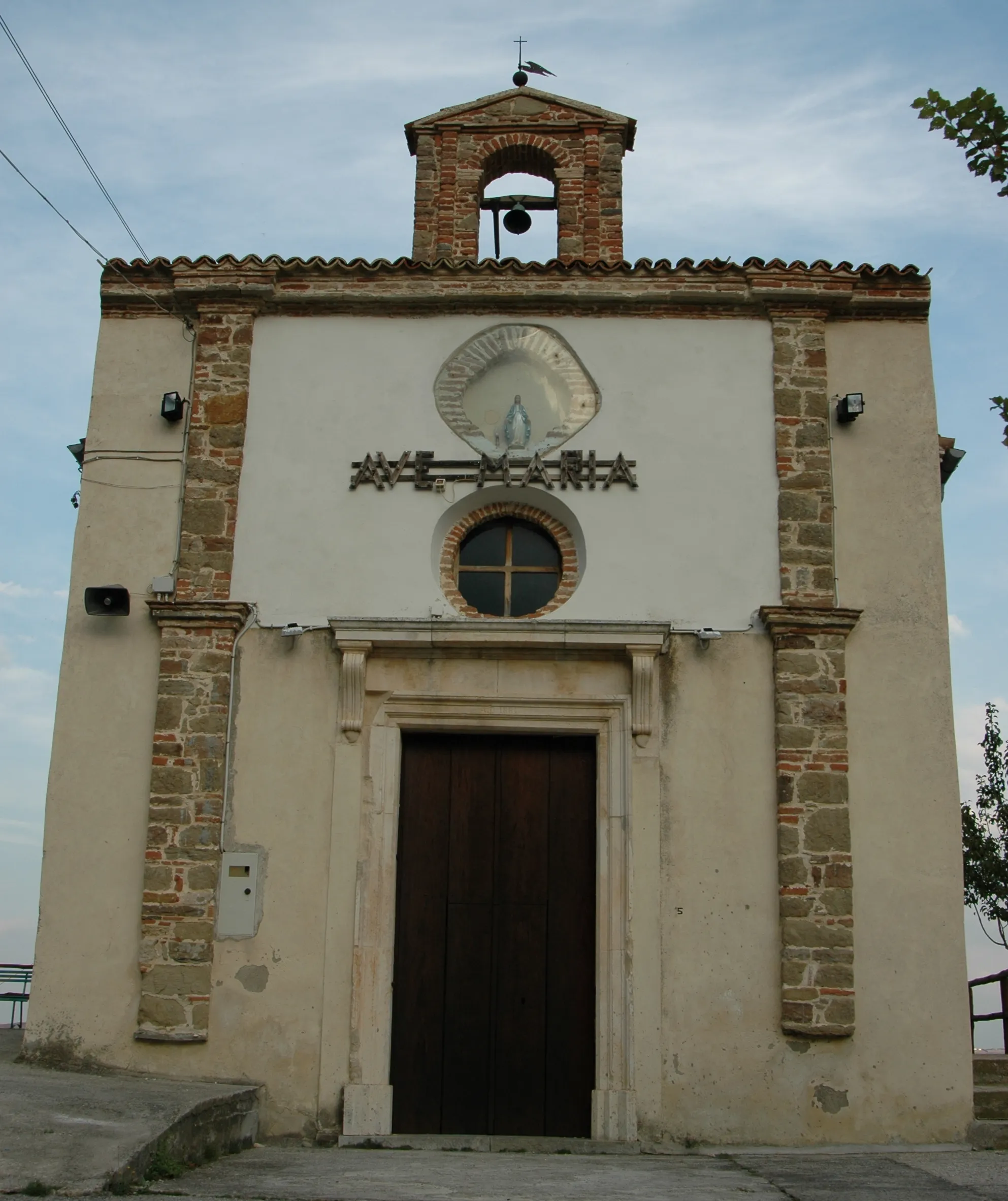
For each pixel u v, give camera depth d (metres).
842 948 11.03
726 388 12.52
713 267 12.70
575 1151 10.52
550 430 12.47
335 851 11.37
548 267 12.73
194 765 11.55
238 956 11.18
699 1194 8.05
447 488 12.28
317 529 12.20
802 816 11.33
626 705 11.69
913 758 11.56
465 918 11.55
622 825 11.39
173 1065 10.94
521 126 14.88
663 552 12.07
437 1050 11.24
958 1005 11.00
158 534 12.29
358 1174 8.64
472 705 11.75
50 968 11.20
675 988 11.02
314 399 12.58
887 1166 9.46
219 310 12.80
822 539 12.08
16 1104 8.56
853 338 12.71
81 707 11.80
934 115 7.12
